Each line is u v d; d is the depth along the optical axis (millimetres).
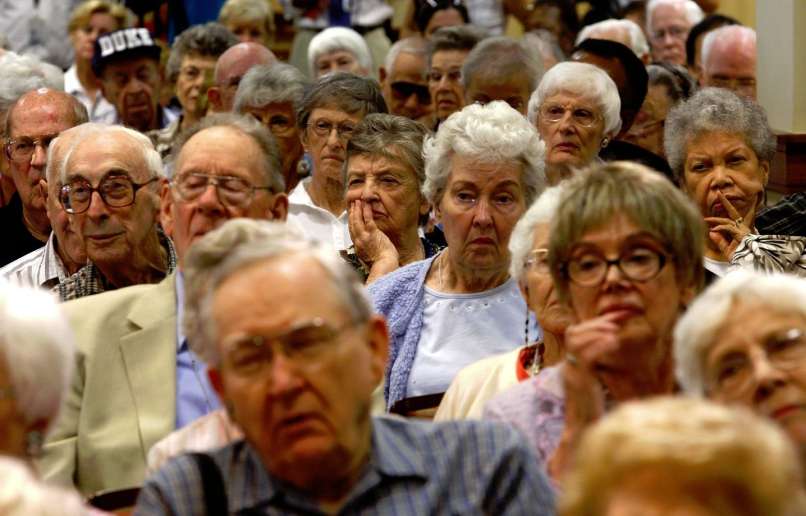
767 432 4348
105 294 7973
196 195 8273
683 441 4285
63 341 5738
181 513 5422
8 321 5617
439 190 9055
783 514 4250
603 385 6312
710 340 5930
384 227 10367
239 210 8312
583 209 6254
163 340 7770
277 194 8562
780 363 5812
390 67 16406
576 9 20734
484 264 8875
